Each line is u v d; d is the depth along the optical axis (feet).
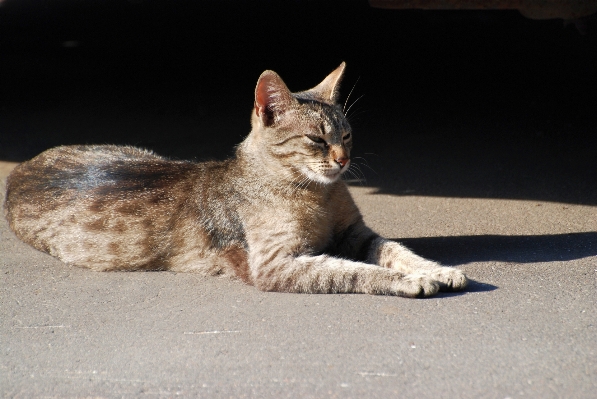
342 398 12.50
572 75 41.86
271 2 49.88
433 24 50.14
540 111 36.45
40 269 20.15
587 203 24.34
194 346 14.74
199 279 19.27
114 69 50.29
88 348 14.93
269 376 13.35
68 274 19.80
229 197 19.63
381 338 14.60
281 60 47.26
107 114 39.60
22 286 18.80
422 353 13.88
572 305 15.90
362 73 44.04
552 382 12.64
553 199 24.95
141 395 13.00
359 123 36.37
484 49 47.16
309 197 19.21
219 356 14.24
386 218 24.08
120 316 16.56
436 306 16.16
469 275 18.28
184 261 19.90
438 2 26.96
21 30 62.95
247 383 13.16
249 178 19.60
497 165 29.27
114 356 14.51
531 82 41.19
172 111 39.78
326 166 18.85
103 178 20.89
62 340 15.37
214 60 50.65
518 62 44.70
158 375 13.64
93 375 13.80
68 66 52.01
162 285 18.76
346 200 20.18
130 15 56.95
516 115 36.09
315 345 14.44
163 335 15.35
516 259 19.36
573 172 27.68
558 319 15.16
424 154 31.35
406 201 25.79
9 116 39.83
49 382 13.62
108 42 58.65
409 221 23.66
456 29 49.98
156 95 43.24
